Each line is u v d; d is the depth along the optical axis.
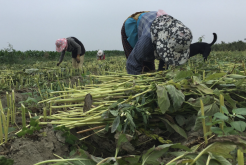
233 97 1.83
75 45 5.80
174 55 2.44
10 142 1.54
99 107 1.75
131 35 2.91
